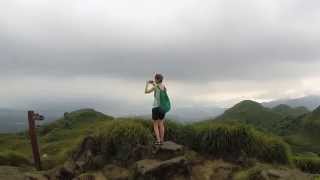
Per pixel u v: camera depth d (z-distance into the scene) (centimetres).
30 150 4106
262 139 2644
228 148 2592
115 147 2608
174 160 2378
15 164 3178
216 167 2480
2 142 4700
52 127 5225
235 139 2602
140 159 2506
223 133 2612
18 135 5447
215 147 2603
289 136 5869
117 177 2453
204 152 2603
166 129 2691
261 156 2597
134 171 2409
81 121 5188
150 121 2789
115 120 2770
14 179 2594
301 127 6069
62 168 2606
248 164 2500
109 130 2664
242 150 2580
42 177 2541
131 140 2586
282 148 2648
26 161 3250
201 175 2427
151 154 2489
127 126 2645
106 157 2594
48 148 3881
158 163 2370
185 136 2689
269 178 2233
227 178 2411
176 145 2525
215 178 2414
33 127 2981
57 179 2577
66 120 5234
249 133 2620
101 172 2511
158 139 2495
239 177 2352
